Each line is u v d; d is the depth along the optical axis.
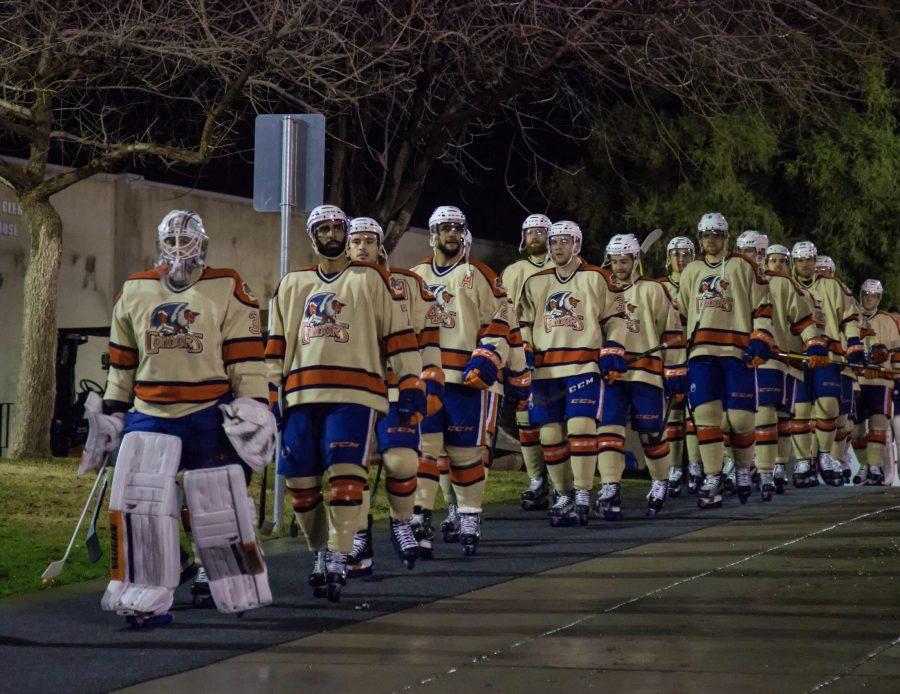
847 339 19.80
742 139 30.39
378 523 14.16
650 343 15.24
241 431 8.57
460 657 7.71
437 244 12.55
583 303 14.05
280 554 11.89
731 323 15.97
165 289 8.84
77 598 9.81
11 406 25.78
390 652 7.89
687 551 11.95
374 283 9.74
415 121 24.34
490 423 12.58
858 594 9.62
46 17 21.08
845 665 7.30
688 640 8.07
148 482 8.65
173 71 24.50
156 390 8.77
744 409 15.98
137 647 8.12
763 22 26.95
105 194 26.78
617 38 25.14
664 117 30.56
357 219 10.38
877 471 22.19
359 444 9.54
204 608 9.34
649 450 15.08
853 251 31.91
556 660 7.59
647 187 31.31
